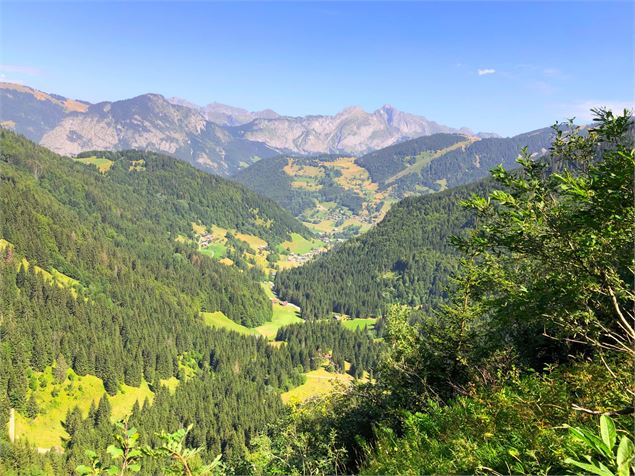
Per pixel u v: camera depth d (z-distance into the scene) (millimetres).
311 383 146250
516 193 6508
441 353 13211
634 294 5387
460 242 7223
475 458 4809
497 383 9000
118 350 140750
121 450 2609
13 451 75625
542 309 5898
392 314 15953
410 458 6141
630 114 5684
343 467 9250
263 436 11781
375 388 14344
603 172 5051
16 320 129875
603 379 5113
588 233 5340
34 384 118875
